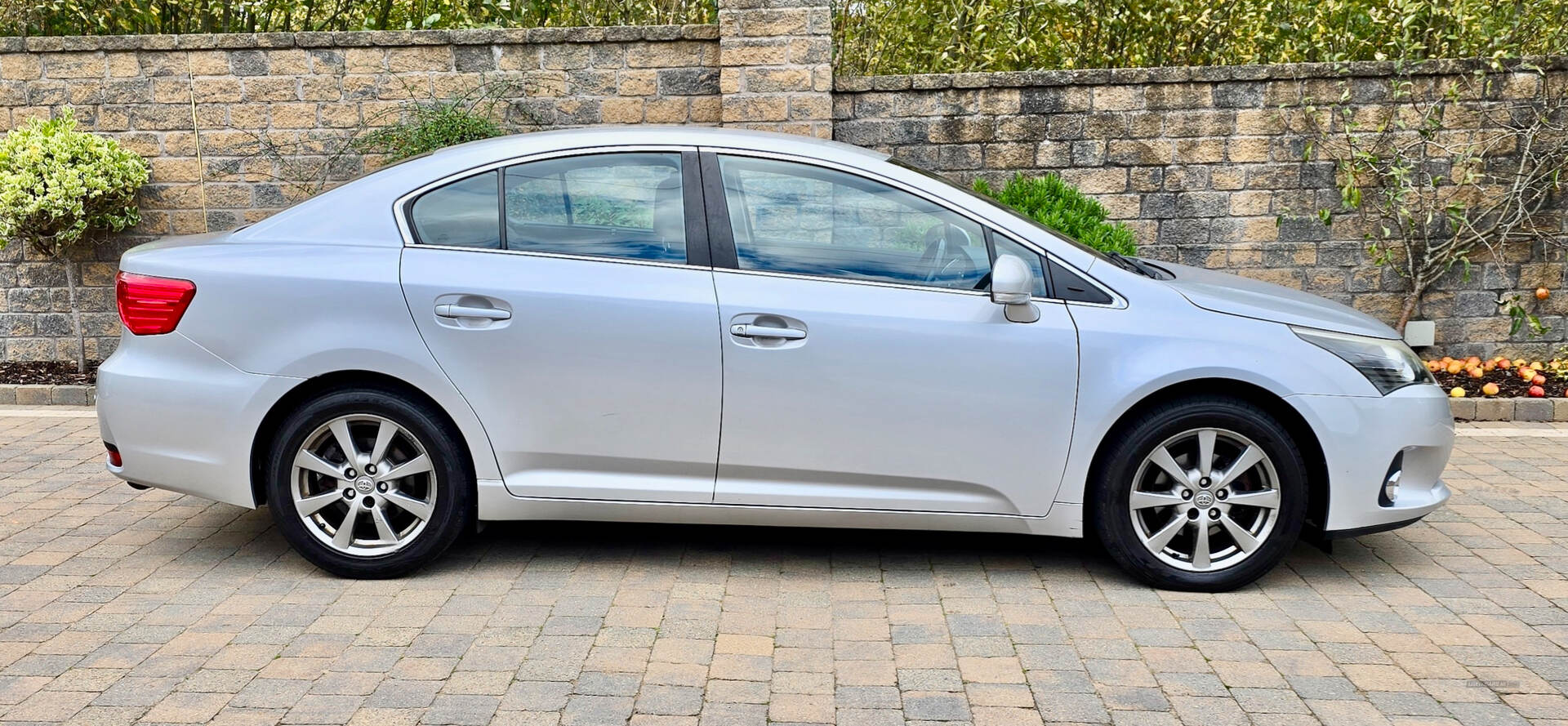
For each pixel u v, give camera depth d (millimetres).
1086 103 7703
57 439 6449
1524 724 3270
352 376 4238
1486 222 7723
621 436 4180
